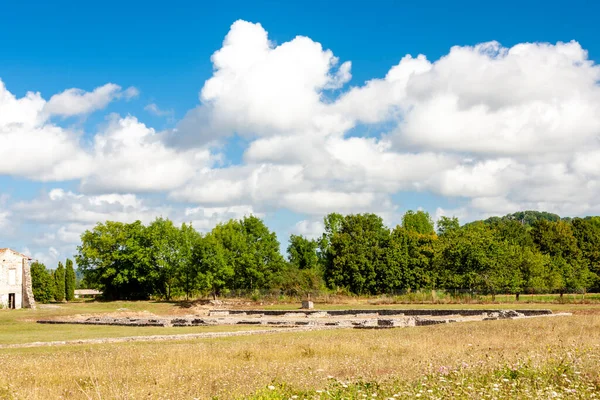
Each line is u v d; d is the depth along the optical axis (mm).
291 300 76312
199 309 69250
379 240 94938
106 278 90875
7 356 24062
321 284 83188
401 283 84812
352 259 87562
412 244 88875
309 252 113875
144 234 89125
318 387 13805
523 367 13453
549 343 20734
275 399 11945
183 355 21062
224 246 83000
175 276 84188
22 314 56938
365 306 66250
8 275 71562
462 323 35531
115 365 19234
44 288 88625
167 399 13492
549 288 71938
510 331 26797
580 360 14164
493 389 10883
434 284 80125
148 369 18016
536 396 10586
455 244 75062
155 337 33219
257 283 82625
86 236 91562
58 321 50531
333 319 51531
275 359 20422
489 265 70938
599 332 25031
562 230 97750
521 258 73062
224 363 19328
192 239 88062
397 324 40469
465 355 18062
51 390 14797
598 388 11805
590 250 94438
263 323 46875
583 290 69812
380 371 16469
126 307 70125
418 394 10914
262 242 83750
